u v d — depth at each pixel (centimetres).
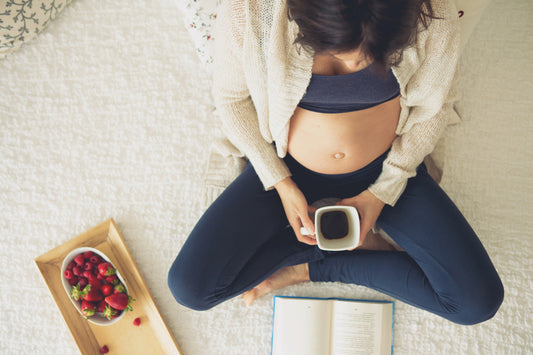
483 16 155
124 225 155
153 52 162
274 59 77
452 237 114
